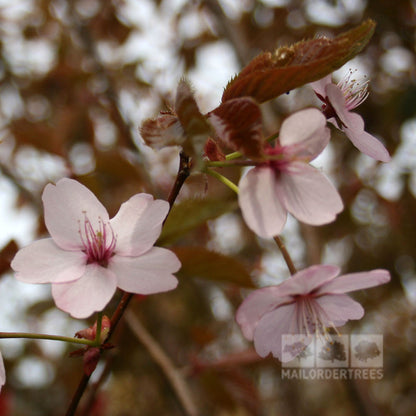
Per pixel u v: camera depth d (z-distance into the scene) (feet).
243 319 0.76
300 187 0.72
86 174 0.93
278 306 0.77
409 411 2.30
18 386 1.90
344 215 2.09
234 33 1.67
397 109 1.77
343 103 0.76
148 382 1.59
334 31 1.91
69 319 1.90
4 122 1.87
